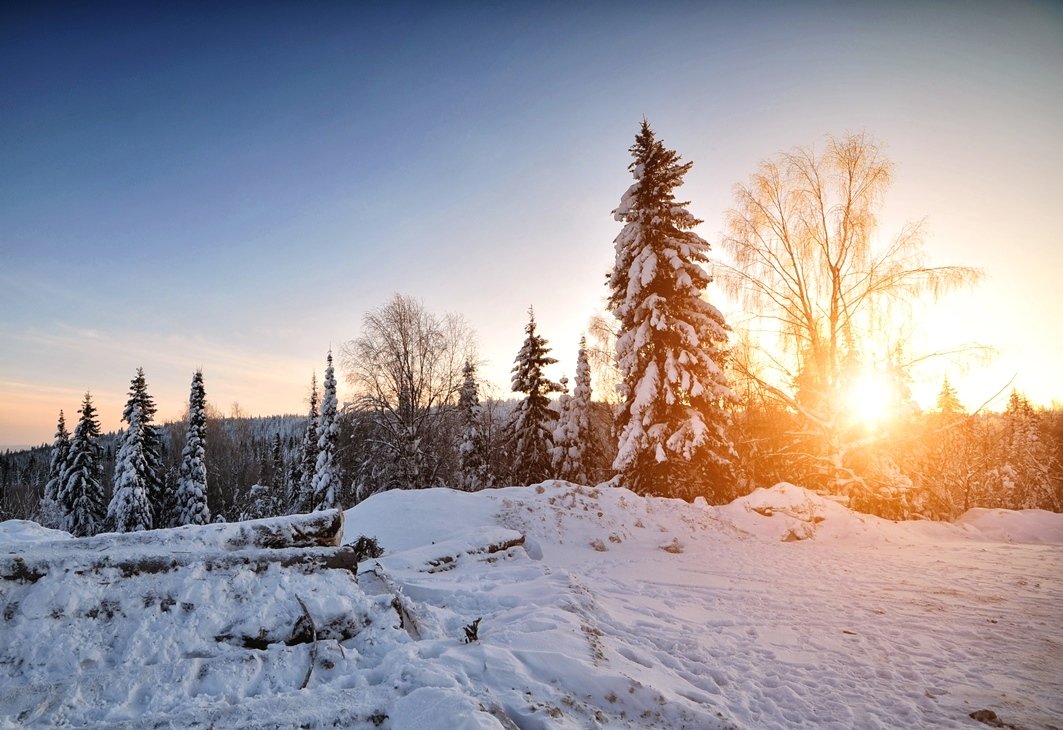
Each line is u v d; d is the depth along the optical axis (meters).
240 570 4.70
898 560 11.95
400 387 26.44
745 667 5.37
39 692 3.36
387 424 26.08
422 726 3.25
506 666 4.18
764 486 21.41
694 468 19.16
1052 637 6.47
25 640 3.72
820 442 19.72
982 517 17.62
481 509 13.73
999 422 27.08
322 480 31.94
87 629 3.93
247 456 62.44
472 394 32.62
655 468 19.36
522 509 14.03
